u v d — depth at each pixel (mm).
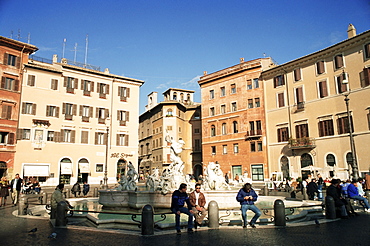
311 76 41250
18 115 41531
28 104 42781
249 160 47469
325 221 12195
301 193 25953
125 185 17219
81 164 46062
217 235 9648
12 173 39875
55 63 46344
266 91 47156
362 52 35812
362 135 34750
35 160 41969
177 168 17312
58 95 45406
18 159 40656
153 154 67375
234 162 49625
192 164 64125
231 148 50500
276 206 11273
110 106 50188
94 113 48406
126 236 9703
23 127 41719
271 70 46219
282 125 44031
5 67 41031
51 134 44062
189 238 9258
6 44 41344
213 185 17578
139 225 10938
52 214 13406
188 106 66750
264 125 46406
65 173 44094
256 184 44094
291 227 11016
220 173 18375
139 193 15820
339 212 13055
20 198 15156
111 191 16734
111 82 51062
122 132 50562
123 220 11977
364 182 25578
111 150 49000
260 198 22453
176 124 62531
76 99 47094
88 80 48844
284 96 44375
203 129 55844
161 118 63750
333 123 37875
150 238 9352
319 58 40438
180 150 17797
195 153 64125
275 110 45312
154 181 16828
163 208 15977
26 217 14234
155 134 66875
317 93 40219
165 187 16031
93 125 47938
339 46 37938
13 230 10867
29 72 43344
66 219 12039
